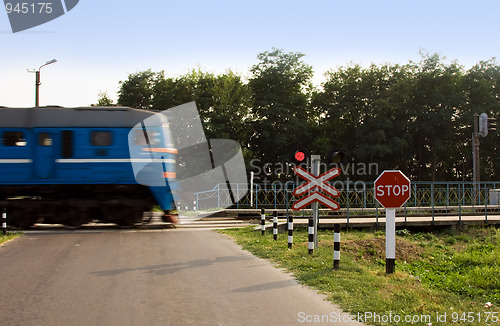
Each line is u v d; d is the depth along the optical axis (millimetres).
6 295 6711
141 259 9523
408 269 11883
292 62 45125
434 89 49875
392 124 46938
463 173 53562
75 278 7773
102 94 46531
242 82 43469
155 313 5902
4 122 15109
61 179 15117
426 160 51594
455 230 18078
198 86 43375
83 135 15211
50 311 5969
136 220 15680
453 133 50438
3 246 11180
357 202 23266
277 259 9555
